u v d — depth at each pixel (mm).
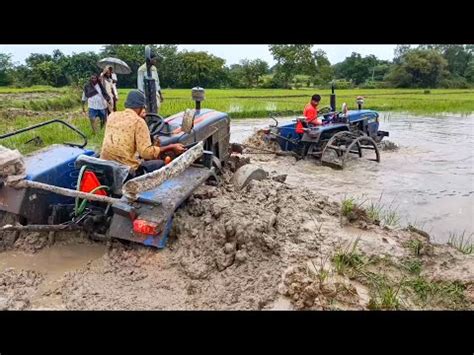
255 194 5207
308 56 48344
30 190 4004
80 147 5156
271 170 8391
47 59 40469
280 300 3494
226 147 6605
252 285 3646
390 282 4008
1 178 3936
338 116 9617
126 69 10836
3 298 3436
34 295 3514
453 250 4719
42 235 4215
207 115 6066
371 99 28531
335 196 6840
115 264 3869
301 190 6066
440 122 17297
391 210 6250
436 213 6184
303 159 9297
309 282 3605
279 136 9625
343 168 8648
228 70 50125
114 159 4398
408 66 51625
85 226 4035
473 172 8508
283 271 3828
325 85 49656
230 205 4461
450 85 52000
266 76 51656
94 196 3793
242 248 3926
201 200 4457
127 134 4363
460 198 6859
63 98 21797
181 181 4406
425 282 4012
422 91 42188
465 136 13375
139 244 3980
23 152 7812
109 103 10633
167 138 5141
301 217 5086
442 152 10562
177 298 3502
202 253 3900
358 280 3996
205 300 3484
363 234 4992
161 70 44719
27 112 16344
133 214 3793
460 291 3895
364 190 7230
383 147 10859
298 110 19250
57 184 4352
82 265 3959
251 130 13961
